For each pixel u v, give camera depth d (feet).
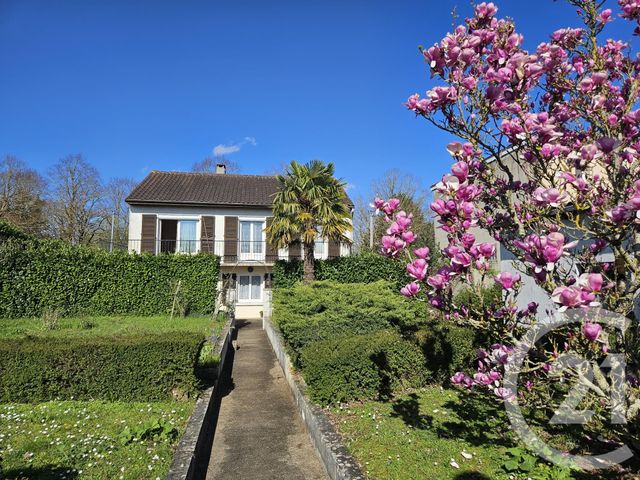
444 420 13.64
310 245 46.29
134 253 46.32
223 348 27.07
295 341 21.89
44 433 12.88
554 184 7.45
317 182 45.70
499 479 9.62
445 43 7.89
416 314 26.09
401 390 17.07
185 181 69.00
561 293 5.79
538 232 7.96
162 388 16.75
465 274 7.59
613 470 9.78
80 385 16.46
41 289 41.24
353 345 16.53
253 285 61.82
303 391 17.62
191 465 11.27
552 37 9.86
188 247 60.23
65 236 96.53
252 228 62.80
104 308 43.80
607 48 9.46
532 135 7.45
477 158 8.44
